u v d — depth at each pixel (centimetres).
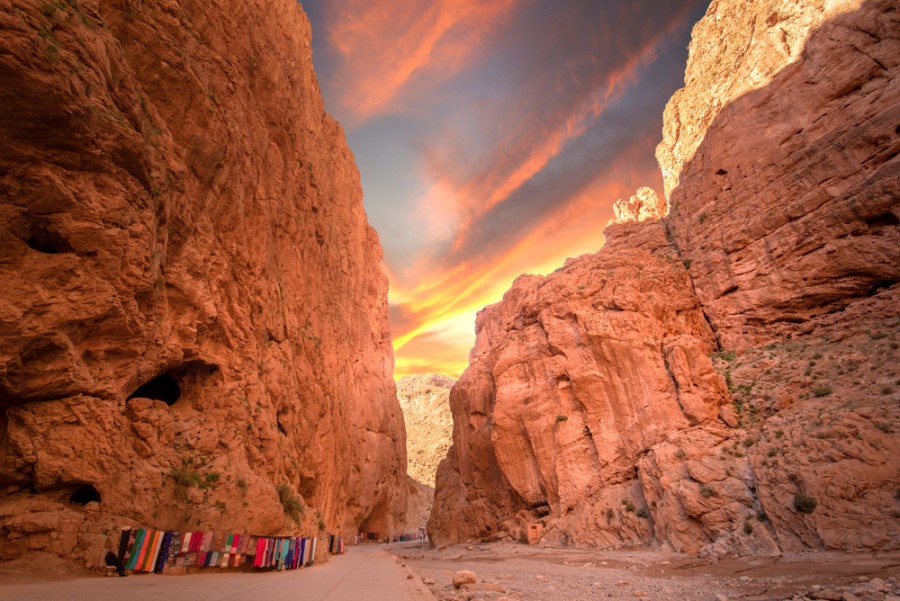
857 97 2992
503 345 4088
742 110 3722
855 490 1636
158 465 1401
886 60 2912
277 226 2752
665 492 2303
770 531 1814
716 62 4384
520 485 3525
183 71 1645
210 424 1695
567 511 3061
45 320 1104
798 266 3070
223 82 2027
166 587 902
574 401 3347
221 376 1866
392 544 5788
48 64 997
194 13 1911
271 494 1614
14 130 1044
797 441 1969
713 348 3391
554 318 3628
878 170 2723
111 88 1247
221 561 1302
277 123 2877
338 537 3053
